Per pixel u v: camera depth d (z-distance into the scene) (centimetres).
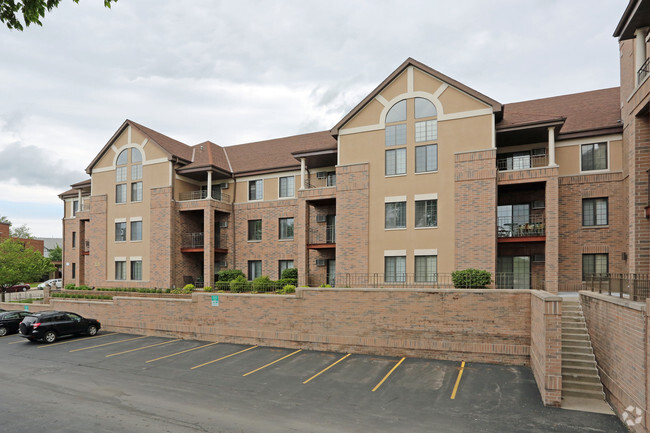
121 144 3284
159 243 3033
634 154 1561
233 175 3178
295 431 987
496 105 2109
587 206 2223
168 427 1010
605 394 1176
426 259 2219
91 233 3353
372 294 1755
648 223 1534
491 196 2086
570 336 1393
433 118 2262
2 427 1012
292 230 2973
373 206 2350
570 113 2425
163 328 2225
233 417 1074
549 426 1006
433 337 1650
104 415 1091
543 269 2245
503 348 1548
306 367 1555
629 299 1116
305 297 1877
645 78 1461
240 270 3073
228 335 2038
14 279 3353
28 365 1641
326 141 3167
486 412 1096
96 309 2500
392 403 1170
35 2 783
